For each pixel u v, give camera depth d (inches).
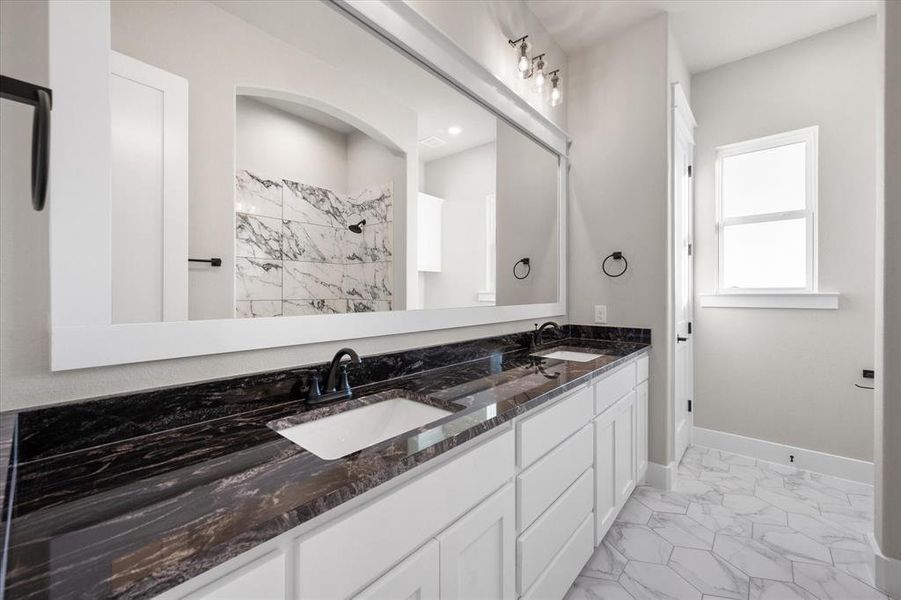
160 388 35.2
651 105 91.3
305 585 24.5
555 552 53.1
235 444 32.8
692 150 117.2
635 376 83.7
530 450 47.7
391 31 54.9
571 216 104.3
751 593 59.6
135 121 34.4
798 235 104.4
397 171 59.0
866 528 75.1
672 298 93.8
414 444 33.1
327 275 49.9
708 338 115.6
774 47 104.4
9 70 28.4
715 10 89.8
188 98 37.8
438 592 34.3
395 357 57.6
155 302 35.4
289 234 45.9
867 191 93.8
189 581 19.8
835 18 93.4
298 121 46.9
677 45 101.2
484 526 39.9
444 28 64.6
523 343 86.6
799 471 99.9
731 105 111.7
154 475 27.5
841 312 96.7
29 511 23.1
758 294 105.8
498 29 77.4
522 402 45.3
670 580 62.3
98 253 31.9
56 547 19.8
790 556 67.6
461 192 70.3
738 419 110.9
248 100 42.3
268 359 43.5
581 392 60.7
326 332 49.0
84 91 31.1
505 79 79.4
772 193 108.2
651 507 83.2
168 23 36.3
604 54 98.4
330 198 50.3
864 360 94.0
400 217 59.9
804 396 101.3
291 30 45.8
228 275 40.6
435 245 66.0
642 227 92.8
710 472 99.7
